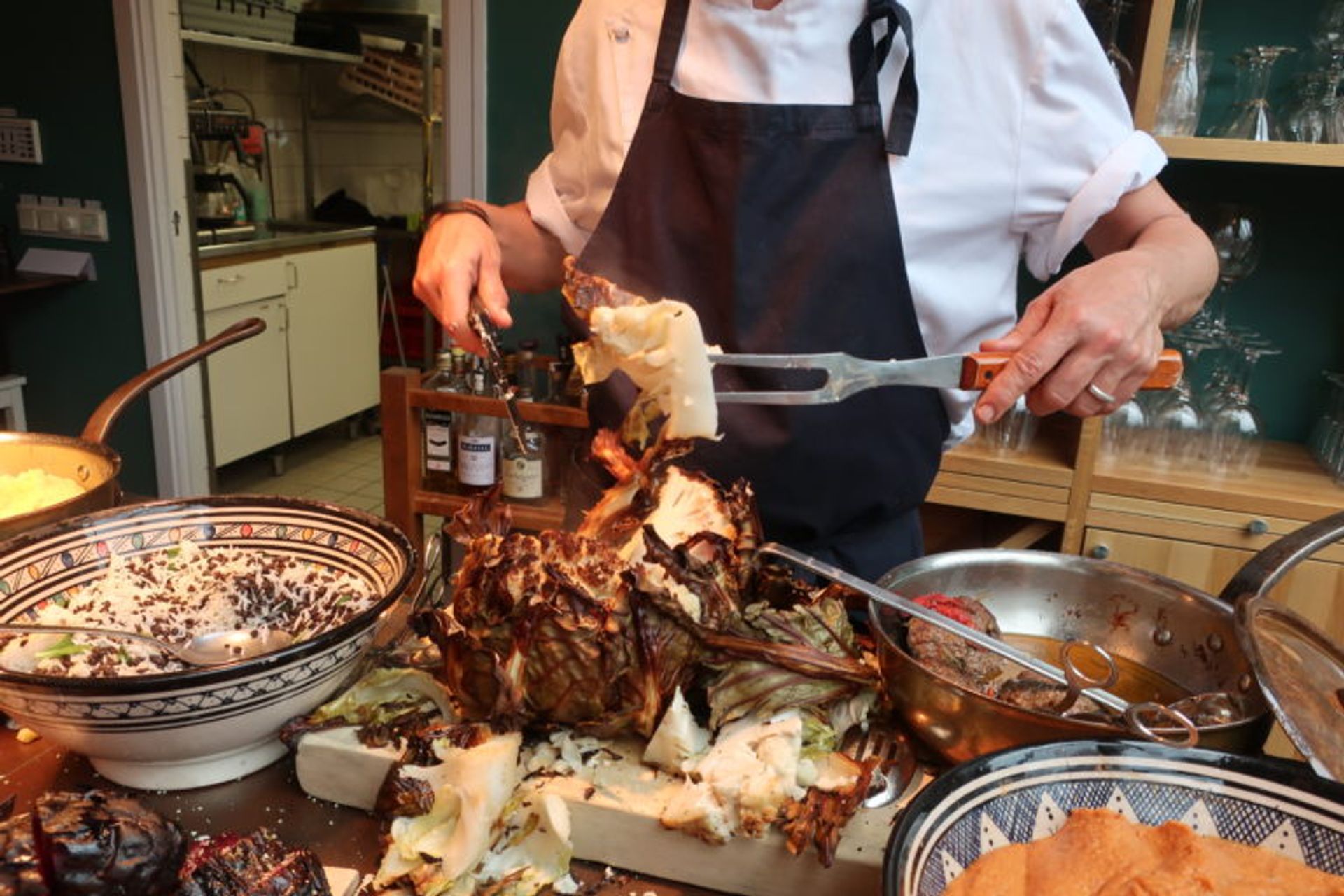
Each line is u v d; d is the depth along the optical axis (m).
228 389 3.30
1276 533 1.80
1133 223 1.08
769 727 0.73
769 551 0.82
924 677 0.73
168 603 0.88
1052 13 1.00
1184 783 0.69
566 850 0.68
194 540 0.97
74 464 1.16
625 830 0.70
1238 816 0.68
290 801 0.76
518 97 2.26
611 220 1.14
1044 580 0.96
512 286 1.32
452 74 2.27
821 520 1.11
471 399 1.94
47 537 0.89
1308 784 0.66
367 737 0.75
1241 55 1.83
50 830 0.50
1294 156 1.70
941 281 1.09
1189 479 1.87
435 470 2.09
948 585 0.95
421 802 0.68
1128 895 0.61
